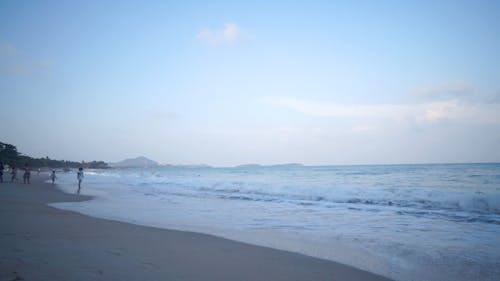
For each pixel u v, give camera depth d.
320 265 5.79
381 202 15.47
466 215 11.54
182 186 30.12
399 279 5.09
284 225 10.15
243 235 8.56
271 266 5.65
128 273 4.82
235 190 24.27
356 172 57.75
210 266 5.49
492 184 24.00
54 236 7.52
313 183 30.84
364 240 7.90
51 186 30.80
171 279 4.65
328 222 10.64
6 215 10.80
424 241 7.71
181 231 8.93
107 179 48.81
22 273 4.53
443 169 55.19
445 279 5.10
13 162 74.81
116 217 11.59
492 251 6.73
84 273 4.70
